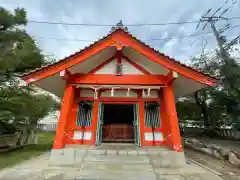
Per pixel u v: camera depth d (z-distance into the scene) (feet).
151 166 15.62
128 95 23.35
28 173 14.82
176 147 17.69
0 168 16.92
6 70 25.91
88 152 17.60
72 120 22.29
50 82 22.30
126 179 13.15
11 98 24.88
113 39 19.61
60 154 17.16
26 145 34.17
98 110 22.74
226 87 41.63
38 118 33.40
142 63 22.50
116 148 19.69
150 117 22.82
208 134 53.78
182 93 27.30
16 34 28.14
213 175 14.47
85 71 22.15
